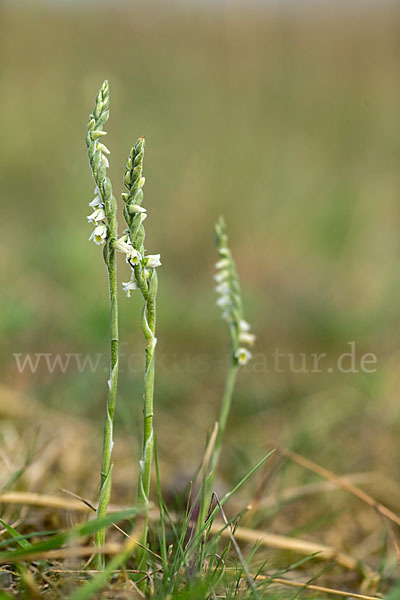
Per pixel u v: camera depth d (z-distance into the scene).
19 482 3.80
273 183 9.84
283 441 5.19
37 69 10.59
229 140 9.99
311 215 9.67
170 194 9.07
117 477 4.36
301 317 7.42
